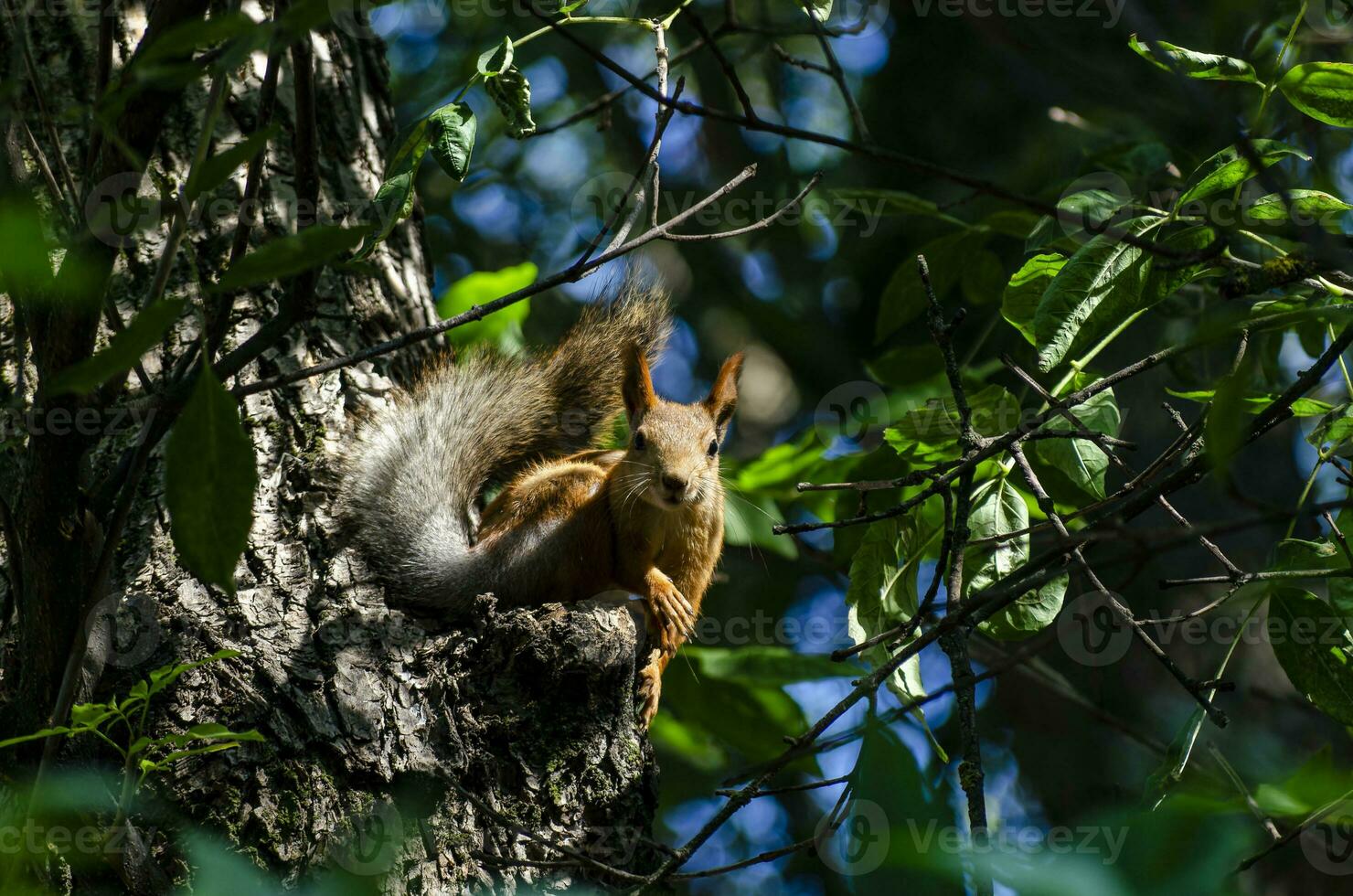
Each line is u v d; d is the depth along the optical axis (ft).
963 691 18.29
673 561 31.99
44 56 29.94
